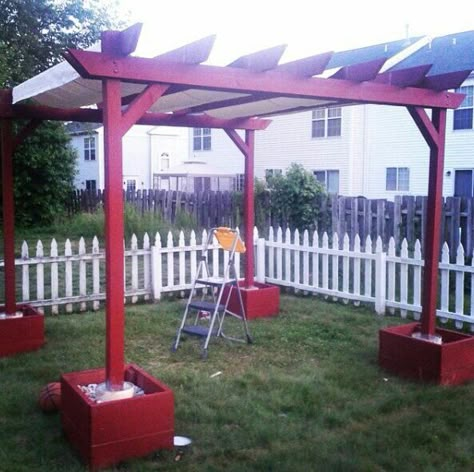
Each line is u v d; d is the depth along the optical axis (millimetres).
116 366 3928
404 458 3725
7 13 16391
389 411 4527
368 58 21688
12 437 4051
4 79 11867
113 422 3645
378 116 19688
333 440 4004
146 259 8742
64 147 19359
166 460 3725
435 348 5062
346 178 20578
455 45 20062
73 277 10805
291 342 6477
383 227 10609
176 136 34188
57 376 5293
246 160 7781
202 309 6238
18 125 12641
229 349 6234
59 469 3604
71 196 22172
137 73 3832
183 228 14797
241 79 4266
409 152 18969
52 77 4711
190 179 26312
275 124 22750
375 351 6113
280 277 9352
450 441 4004
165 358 5934
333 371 5445
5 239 6242
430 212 5406
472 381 5188
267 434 4055
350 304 8430
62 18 17219
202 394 4855
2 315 6340
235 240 6527
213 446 3930
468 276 9383
